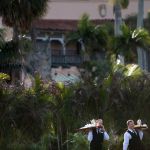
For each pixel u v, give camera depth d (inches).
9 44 2527.1
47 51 3695.9
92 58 3686.0
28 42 2628.0
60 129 1909.4
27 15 2642.7
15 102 1879.9
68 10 5349.4
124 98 1985.7
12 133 1868.8
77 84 1982.0
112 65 2050.9
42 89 1934.1
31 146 1833.2
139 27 3513.8
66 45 4616.1
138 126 1485.0
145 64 3927.2
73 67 4626.0
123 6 3545.8
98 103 1967.3
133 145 1455.5
